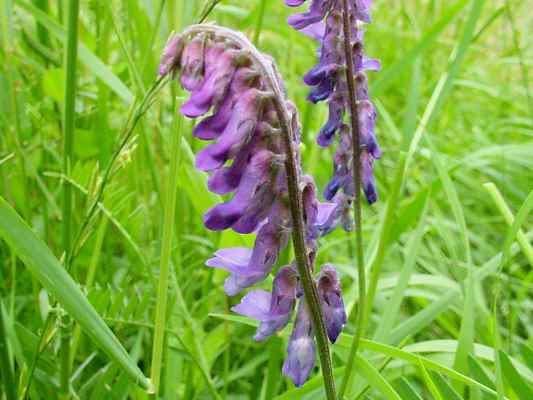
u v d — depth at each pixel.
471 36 0.26
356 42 0.22
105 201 0.24
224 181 0.17
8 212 0.18
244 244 0.26
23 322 0.28
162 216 0.28
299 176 0.17
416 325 0.24
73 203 0.29
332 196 0.23
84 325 0.19
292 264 0.18
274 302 0.18
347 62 0.21
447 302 0.25
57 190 0.30
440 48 0.55
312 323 0.18
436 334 0.32
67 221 0.24
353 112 0.22
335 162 0.23
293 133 0.17
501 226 0.41
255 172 0.17
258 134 0.17
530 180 0.41
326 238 0.36
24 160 0.27
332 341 0.19
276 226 0.17
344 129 0.23
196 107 0.16
